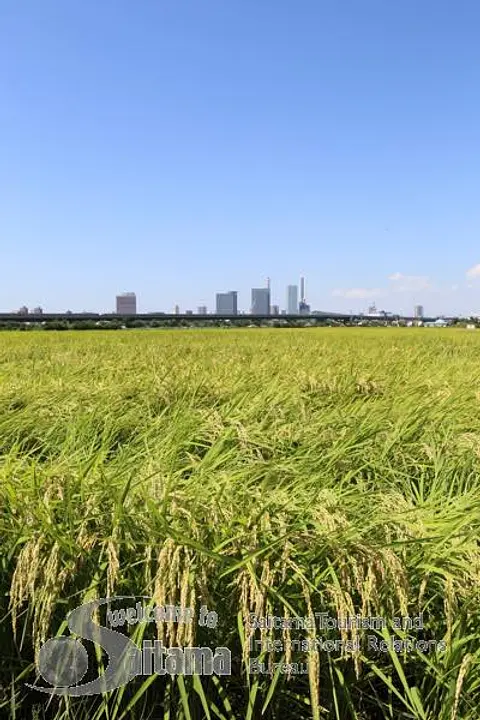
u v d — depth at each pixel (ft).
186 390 25.68
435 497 14.15
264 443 17.17
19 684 9.34
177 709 8.88
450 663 9.02
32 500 10.28
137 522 9.87
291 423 19.56
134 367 36.99
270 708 9.16
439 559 9.94
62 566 8.97
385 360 42.39
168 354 55.67
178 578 8.27
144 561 9.09
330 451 16.48
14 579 8.60
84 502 10.41
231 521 9.83
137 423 20.92
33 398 23.97
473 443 17.43
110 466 14.17
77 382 29.14
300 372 31.83
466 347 78.02
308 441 17.72
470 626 9.48
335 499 11.61
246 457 15.56
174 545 8.75
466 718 8.82
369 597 8.62
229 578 9.26
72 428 18.74
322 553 9.30
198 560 8.76
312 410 24.00
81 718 9.13
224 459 14.87
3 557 9.74
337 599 8.43
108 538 9.14
